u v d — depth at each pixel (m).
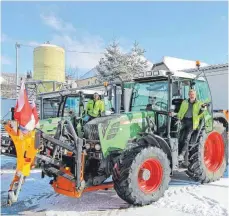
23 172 4.11
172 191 5.51
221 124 6.72
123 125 5.01
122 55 27.20
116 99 6.48
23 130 4.10
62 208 4.72
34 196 5.44
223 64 13.82
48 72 21.42
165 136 5.53
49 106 10.91
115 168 4.70
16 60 21.11
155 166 4.94
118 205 4.81
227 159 6.71
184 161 5.78
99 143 4.76
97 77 27.22
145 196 4.70
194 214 4.27
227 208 4.46
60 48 22.12
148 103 5.91
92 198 5.23
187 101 5.88
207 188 5.72
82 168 4.49
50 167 4.62
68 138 4.95
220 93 13.95
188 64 22.97
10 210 4.68
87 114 8.70
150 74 5.68
